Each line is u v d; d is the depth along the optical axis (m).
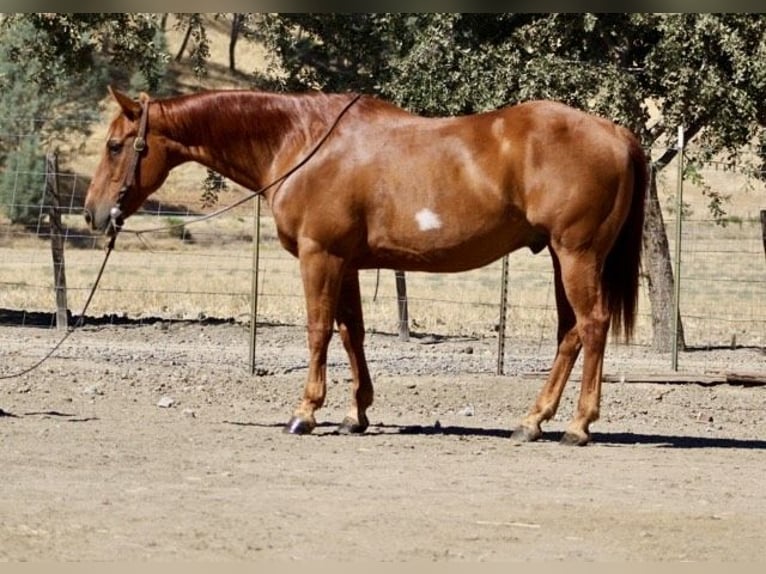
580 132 12.13
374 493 10.07
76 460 11.09
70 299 27.92
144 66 22.52
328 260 12.55
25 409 13.88
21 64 26.56
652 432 13.91
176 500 9.62
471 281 34.50
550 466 11.49
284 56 24.09
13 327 21.72
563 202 12.05
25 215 44.06
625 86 20.06
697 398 15.97
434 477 10.80
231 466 11.05
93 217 12.99
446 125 12.51
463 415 14.82
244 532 8.66
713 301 30.73
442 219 12.30
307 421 12.82
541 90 20.08
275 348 20.56
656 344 21.33
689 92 20.05
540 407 12.85
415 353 20.25
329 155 12.53
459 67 20.56
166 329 22.22
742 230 40.69
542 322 25.80
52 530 8.59
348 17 23.41
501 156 12.20
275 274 36.25
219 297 29.16
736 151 21.28
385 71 23.27
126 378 16.17
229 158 12.98
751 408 15.55
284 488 10.19
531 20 21.11
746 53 19.84
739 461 12.10
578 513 9.52
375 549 8.30
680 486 10.73
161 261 39.91
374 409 14.95
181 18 24.72
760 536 8.97
